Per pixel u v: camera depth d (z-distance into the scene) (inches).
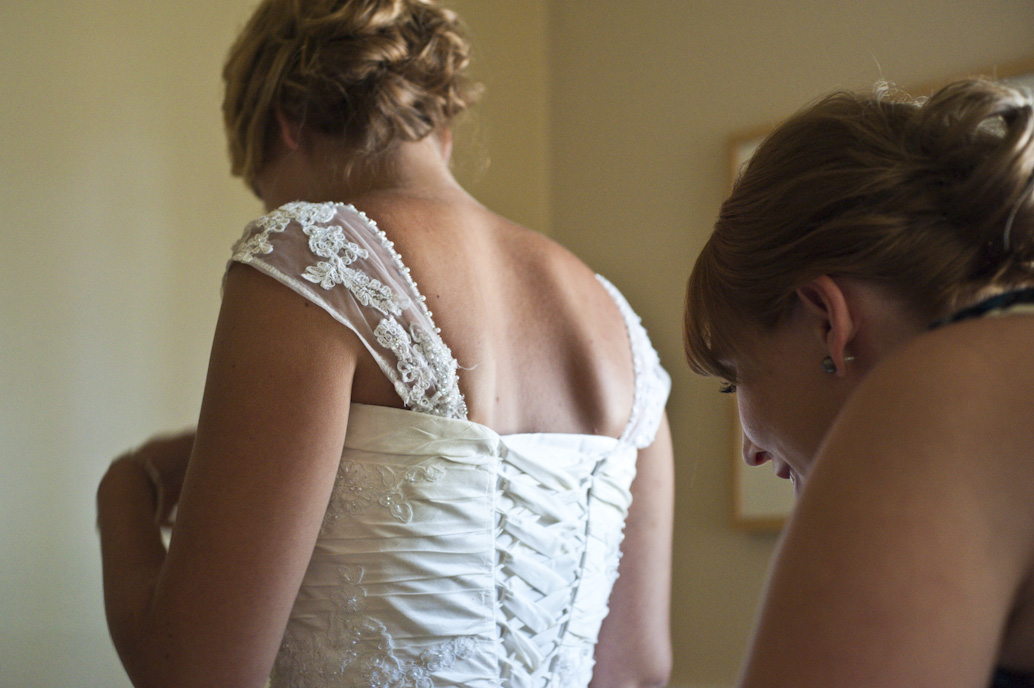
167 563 32.8
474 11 103.3
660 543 46.6
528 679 37.5
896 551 17.3
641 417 44.2
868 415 19.0
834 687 16.9
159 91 80.5
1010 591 17.8
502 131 104.3
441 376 35.4
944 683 16.6
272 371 32.7
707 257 27.6
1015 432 18.0
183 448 48.1
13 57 72.3
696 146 92.6
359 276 34.7
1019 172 22.2
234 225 84.4
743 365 26.9
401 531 35.1
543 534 38.3
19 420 70.4
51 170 73.5
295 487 32.2
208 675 31.7
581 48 105.6
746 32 89.3
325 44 40.4
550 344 40.7
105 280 75.7
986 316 20.5
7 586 68.8
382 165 40.9
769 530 82.0
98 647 72.8
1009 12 70.6
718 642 84.7
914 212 23.1
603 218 100.9
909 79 76.4
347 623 35.1
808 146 25.0
